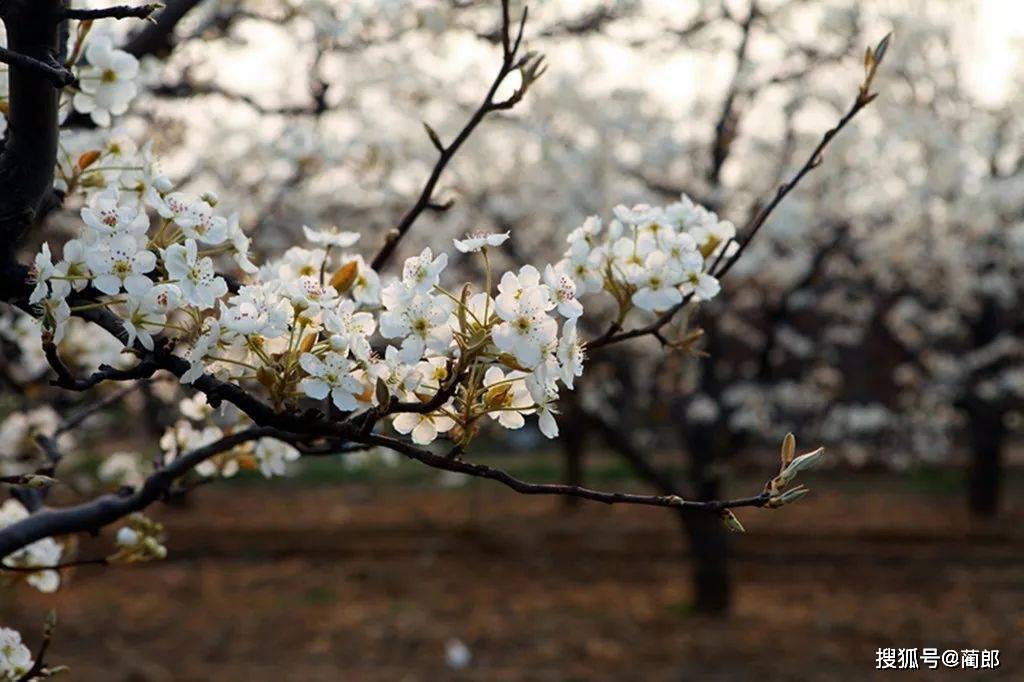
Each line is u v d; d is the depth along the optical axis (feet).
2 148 5.75
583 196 29.22
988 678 27.17
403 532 48.65
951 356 44.57
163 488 7.11
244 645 31.04
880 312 41.81
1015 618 33.14
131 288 4.75
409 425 5.11
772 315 33.50
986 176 35.14
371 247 27.09
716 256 7.28
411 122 25.43
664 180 32.07
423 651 30.37
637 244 6.42
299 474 66.54
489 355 4.78
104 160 6.45
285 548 44.80
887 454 40.40
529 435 71.10
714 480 33.42
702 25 28.19
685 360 32.53
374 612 34.83
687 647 30.42
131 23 10.72
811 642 30.91
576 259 6.42
